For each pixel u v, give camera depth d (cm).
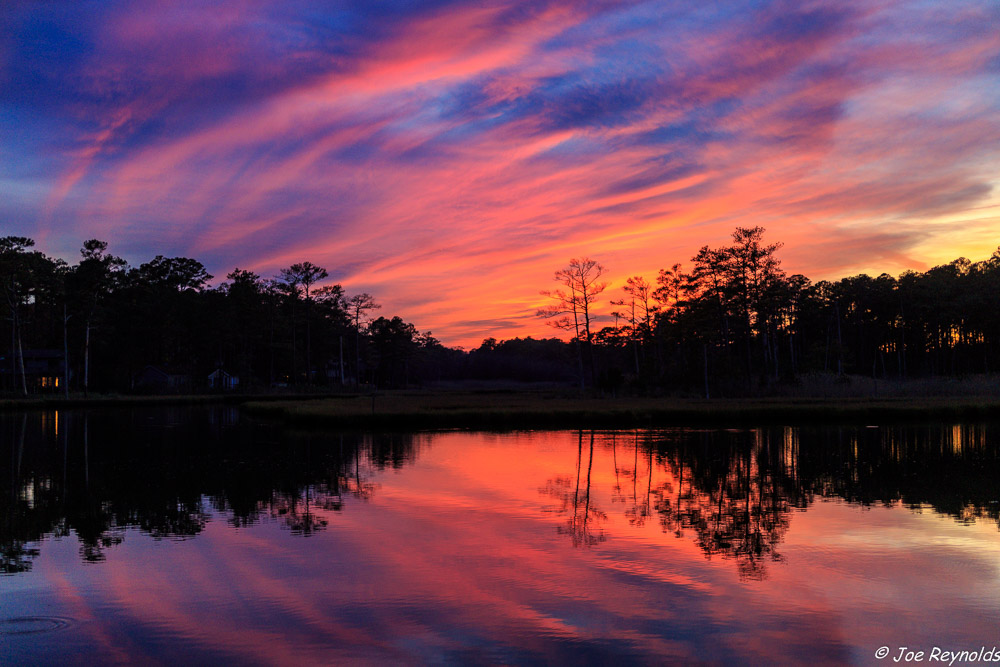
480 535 1553
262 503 1916
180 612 1096
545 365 17088
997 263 11700
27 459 2866
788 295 8231
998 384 6316
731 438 3503
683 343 7869
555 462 2686
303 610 1102
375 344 14075
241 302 10631
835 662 916
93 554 1412
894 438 3419
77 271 9388
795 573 1277
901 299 10625
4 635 1006
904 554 1391
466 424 4312
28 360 9712
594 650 950
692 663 911
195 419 5212
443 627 1030
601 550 1432
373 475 2389
